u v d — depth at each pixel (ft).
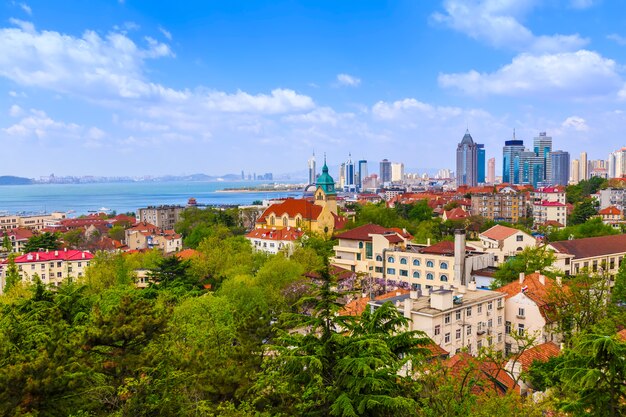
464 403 115.96
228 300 282.56
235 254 449.89
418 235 536.83
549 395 134.10
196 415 119.85
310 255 422.82
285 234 572.51
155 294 302.86
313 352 97.19
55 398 117.60
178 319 221.66
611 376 91.76
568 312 233.55
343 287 367.86
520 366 183.93
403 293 295.28
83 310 190.90
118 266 406.82
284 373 98.63
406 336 105.09
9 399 110.63
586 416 94.07
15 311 173.68
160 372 133.28
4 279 449.48
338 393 92.07
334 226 639.76
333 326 103.24
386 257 420.36
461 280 371.76
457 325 235.61
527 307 255.50
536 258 322.75
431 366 123.03
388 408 90.89
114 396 127.44
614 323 203.10
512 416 113.19
